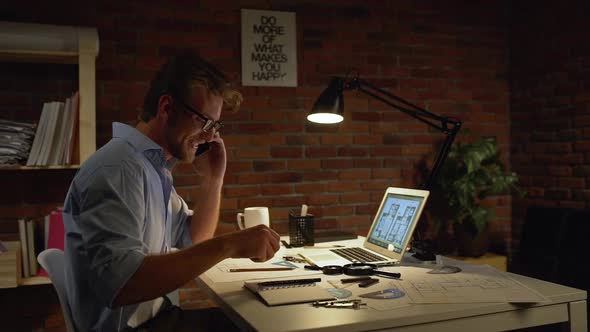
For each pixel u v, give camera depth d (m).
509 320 1.30
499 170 3.23
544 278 2.74
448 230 3.39
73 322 1.36
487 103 3.52
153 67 2.82
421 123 3.35
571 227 2.75
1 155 2.26
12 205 2.58
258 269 1.74
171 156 1.57
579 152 3.02
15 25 2.30
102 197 1.25
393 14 3.29
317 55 3.13
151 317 1.50
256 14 3.00
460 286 1.46
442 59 3.41
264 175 3.04
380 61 3.26
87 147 2.36
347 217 3.20
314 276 1.63
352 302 1.31
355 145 3.22
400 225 1.91
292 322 1.16
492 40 3.54
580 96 3.01
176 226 1.91
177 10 2.87
